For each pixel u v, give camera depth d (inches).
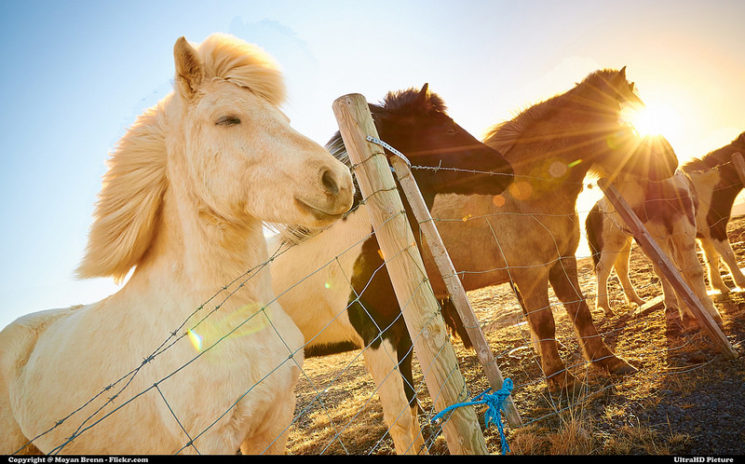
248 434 53.4
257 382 52.4
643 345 122.0
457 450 45.2
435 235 55.4
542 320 110.7
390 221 46.9
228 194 53.3
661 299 153.5
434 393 45.8
